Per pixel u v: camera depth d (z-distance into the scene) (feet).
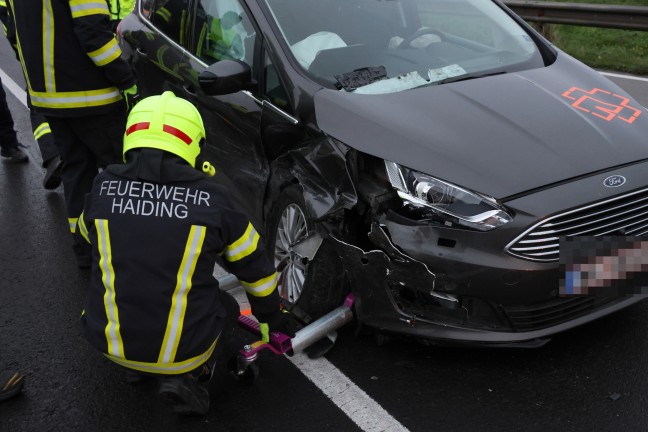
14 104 23.59
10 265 13.39
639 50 28.37
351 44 11.57
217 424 8.97
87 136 12.23
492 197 8.63
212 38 12.96
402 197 9.07
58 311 11.80
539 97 10.40
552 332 9.07
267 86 11.36
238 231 7.64
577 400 8.97
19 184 17.28
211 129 12.72
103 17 11.19
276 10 11.76
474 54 11.88
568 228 8.70
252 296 8.20
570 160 9.08
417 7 12.66
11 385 9.61
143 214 7.39
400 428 8.68
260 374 9.86
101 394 9.67
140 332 7.49
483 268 8.55
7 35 12.92
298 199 10.49
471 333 8.97
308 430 8.77
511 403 8.98
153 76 14.64
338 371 9.78
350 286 9.89
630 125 10.05
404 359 9.95
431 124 9.62
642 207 9.20
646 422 8.55
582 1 36.04
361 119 9.80
